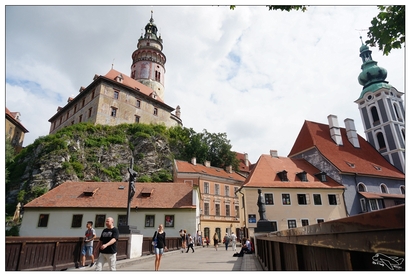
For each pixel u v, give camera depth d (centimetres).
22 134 5556
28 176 4203
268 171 3341
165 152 5312
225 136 5803
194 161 4825
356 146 4206
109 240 659
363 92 4794
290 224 2912
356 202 3269
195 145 5606
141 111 5788
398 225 115
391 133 4266
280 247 488
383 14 573
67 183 3030
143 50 6988
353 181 3422
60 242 852
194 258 1502
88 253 981
